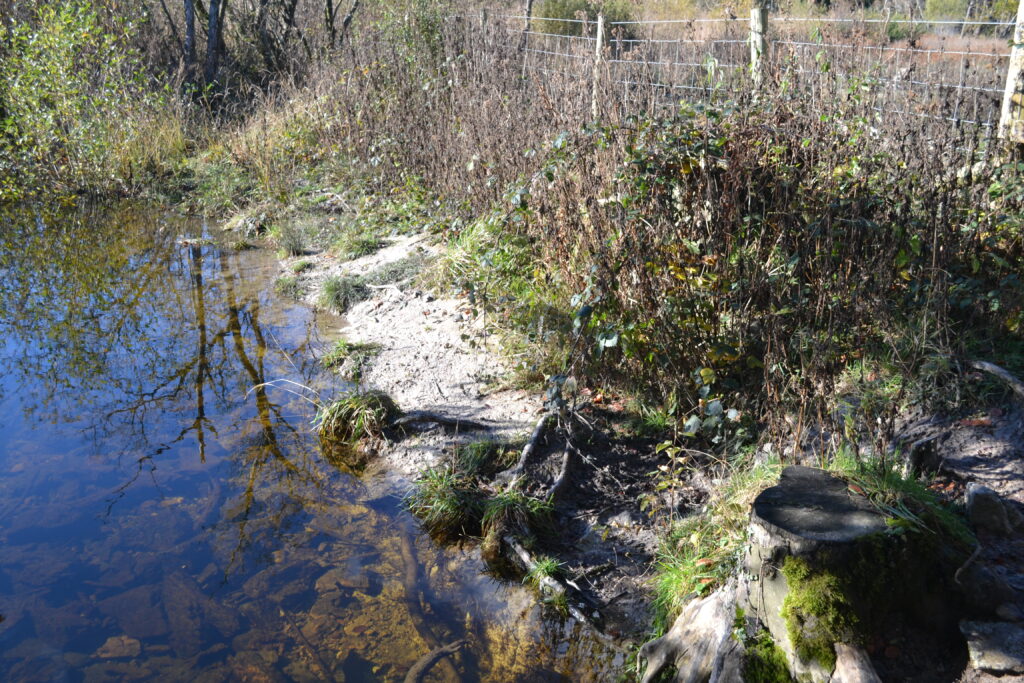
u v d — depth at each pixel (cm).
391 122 1059
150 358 698
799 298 451
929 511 324
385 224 954
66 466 534
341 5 2044
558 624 392
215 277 898
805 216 469
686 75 827
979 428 417
